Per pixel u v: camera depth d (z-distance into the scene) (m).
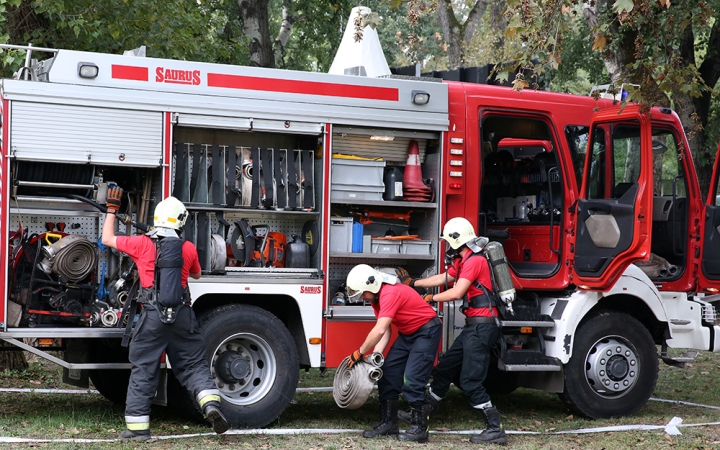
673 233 10.05
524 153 10.93
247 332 8.05
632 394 9.42
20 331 7.29
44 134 7.36
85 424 7.92
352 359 7.81
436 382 8.27
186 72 7.91
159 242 7.34
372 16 9.12
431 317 7.91
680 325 9.84
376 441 7.75
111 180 8.20
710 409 10.10
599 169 9.48
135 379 7.29
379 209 8.90
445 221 8.90
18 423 7.93
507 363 8.81
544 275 9.27
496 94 9.22
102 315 7.64
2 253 7.19
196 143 8.28
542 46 8.80
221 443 7.37
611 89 9.38
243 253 8.26
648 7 9.12
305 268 8.40
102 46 13.25
